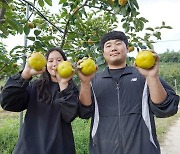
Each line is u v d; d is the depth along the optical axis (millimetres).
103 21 3906
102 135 2107
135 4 2459
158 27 3043
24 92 2156
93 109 2197
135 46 2914
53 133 2168
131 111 2088
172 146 7125
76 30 3623
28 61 1981
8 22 2420
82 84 2092
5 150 5621
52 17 4168
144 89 2115
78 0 3064
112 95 2172
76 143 5664
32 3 2852
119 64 2254
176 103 2004
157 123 10758
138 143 2012
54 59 2246
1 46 3561
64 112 2150
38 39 2844
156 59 1888
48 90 2268
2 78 3033
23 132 2199
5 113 11711
